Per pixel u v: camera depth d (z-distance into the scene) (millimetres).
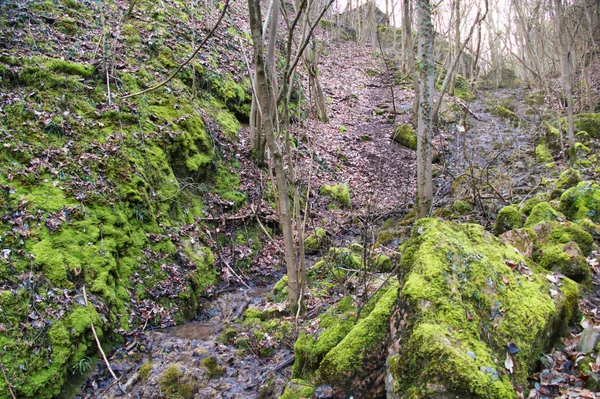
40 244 5145
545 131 12594
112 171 6582
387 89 20312
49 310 4707
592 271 4266
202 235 7441
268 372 4398
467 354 2596
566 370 2996
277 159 5027
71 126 6711
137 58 9211
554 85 18453
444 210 7688
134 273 5988
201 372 4570
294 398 3486
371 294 4531
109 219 6062
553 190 6836
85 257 5434
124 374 4742
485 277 3221
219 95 10664
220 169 9008
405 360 2730
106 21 9812
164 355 5066
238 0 18500
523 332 2963
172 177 7633
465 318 2867
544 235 4742
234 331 5348
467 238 3658
